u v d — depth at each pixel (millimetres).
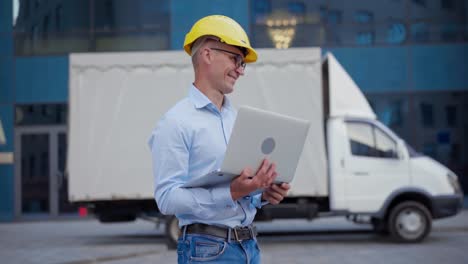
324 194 10844
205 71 3033
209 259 2951
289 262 9281
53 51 17203
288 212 10758
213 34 2988
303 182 10875
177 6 17125
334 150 10930
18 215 16828
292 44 17219
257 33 17156
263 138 2764
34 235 13758
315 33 17250
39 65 17156
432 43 17359
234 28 3033
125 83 11031
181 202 2789
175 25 17109
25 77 17125
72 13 17250
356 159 10914
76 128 10992
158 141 2904
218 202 2820
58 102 17078
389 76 17344
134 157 10961
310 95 11000
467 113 17344
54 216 16812
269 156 2828
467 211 16594
